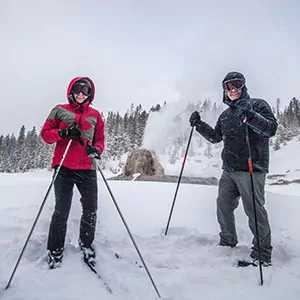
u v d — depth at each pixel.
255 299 2.05
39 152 47.41
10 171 50.94
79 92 2.76
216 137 3.47
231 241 3.14
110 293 2.12
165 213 4.38
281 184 23.69
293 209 4.85
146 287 2.23
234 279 2.41
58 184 2.65
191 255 3.00
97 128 2.94
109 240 3.15
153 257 2.87
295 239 3.35
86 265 2.53
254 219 2.78
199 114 3.54
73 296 2.01
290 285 2.24
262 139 2.91
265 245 2.76
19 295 1.97
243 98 3.02
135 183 8.26
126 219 3.97
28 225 3.31
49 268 2.44
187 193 6.19
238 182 2.92
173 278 2.40
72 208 4.13
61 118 2.74
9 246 2.81
